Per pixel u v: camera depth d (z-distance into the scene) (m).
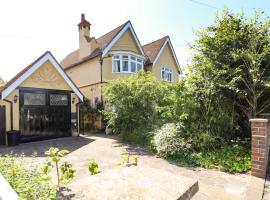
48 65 11.72
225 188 4.34
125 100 10.23
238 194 4.05
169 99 8.34
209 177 5.00
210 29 7.23
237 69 6.19
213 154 6.22
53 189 2.84
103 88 11.20
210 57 7.05
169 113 7.79
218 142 6.84
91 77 16.48
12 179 3.31
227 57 6.77
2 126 10.20
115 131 11.50
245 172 5.29
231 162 5.62
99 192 1.09
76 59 19.58
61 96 12.48
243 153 6.09
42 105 11.49
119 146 9.17
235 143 7.05
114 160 6.68
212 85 6.60
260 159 4.88
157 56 19.09
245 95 6.40
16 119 10.28
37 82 11.21
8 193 2.18
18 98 10.43
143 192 1.09
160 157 6.84
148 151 7.94
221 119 6.84
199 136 6.75
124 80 10.82
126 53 15.94
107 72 15.68
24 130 10.62
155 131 8.33
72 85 12.80
